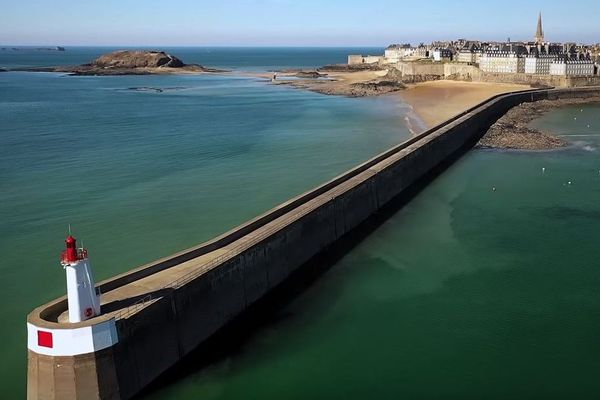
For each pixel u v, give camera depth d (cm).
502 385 2400
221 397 2319
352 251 3753
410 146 5650
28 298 3170
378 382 2425
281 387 2389
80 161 6094
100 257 3641
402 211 4569
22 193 4928
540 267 3484
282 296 3134
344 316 2931
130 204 4644
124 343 2119
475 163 6191
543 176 5584
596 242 3866
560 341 2708
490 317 2917
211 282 2611
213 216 4356
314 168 5759
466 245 3834
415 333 2783
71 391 2003
